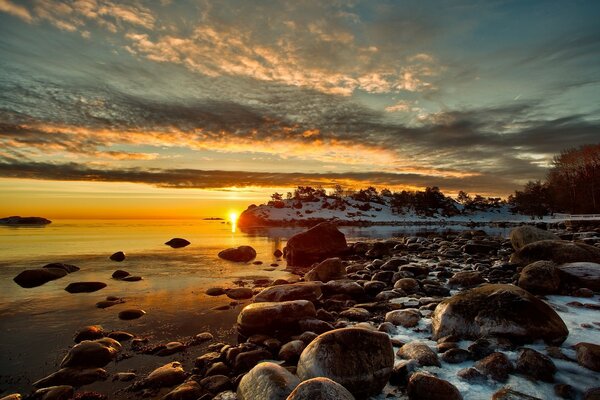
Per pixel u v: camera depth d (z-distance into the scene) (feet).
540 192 320.91
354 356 14.57
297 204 479.82
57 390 16.14
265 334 23.44
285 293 29.94
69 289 39.17
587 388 13.85
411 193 522.47
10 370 19.38
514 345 17.97
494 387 14.47
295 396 11.32
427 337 21.18
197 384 16.56
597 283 27.86
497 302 19.70
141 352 21.44
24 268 55.62
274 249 96.68
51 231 184.96
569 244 36.83
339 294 34.12
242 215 445.78
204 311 30.66
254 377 14.05
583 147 230.68
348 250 74.43
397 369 16.01
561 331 18.38
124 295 37.06
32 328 26.43
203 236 158.20
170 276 49.08
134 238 131.85
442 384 13.58
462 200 529.86
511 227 234.17
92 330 24.57
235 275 50.06
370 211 477.36
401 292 33.12
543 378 14.76
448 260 56.29
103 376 17.99
